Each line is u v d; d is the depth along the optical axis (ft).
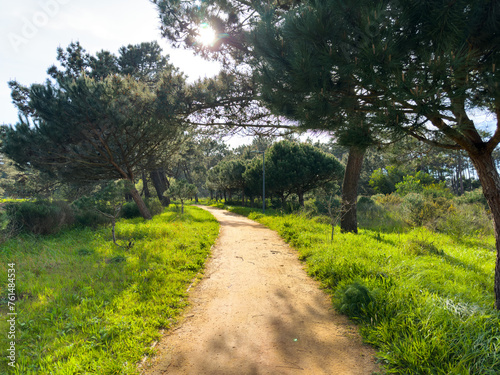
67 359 10.27
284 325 13.07
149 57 78.43
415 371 9.21
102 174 52.60
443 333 10.28
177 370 9.86
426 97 9.01
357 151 13.58
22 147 40.96
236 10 25.18
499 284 12.75
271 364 10.15
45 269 21.08
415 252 23.07
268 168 91.25
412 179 84.48
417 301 12.80
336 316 13.83
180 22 27.86
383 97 10.56
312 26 10.50
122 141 46.91
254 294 16.99
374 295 13.85
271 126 28.66
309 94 12.39
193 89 32.19
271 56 12.53
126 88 40.88
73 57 70.28
